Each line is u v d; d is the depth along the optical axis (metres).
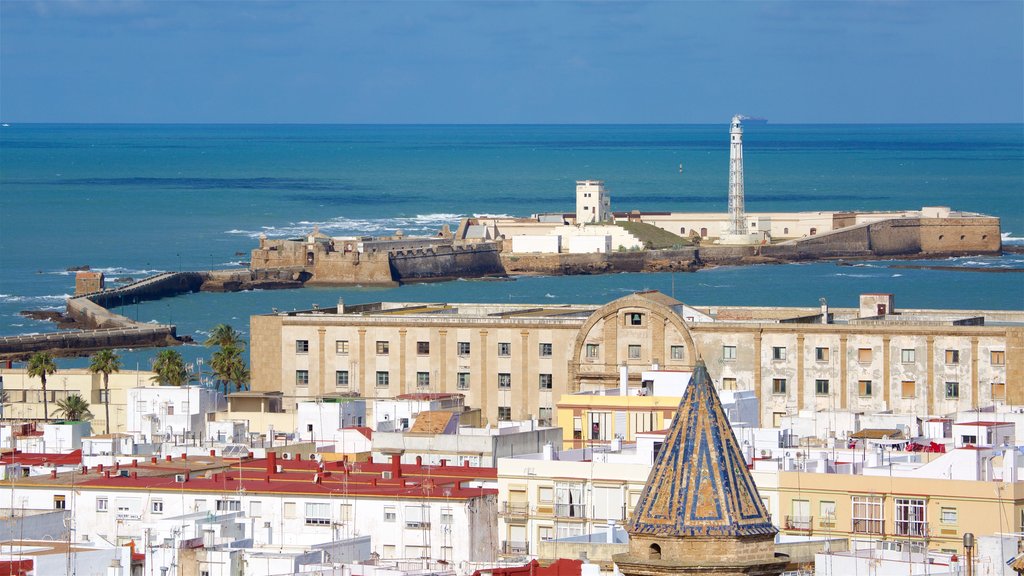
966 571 145.38
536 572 155.88
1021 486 190.38
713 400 90.44
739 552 88.81
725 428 90.06
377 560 181.88
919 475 196.12
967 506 189.88
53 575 164.75
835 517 194.25
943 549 179.12
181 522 191.88
